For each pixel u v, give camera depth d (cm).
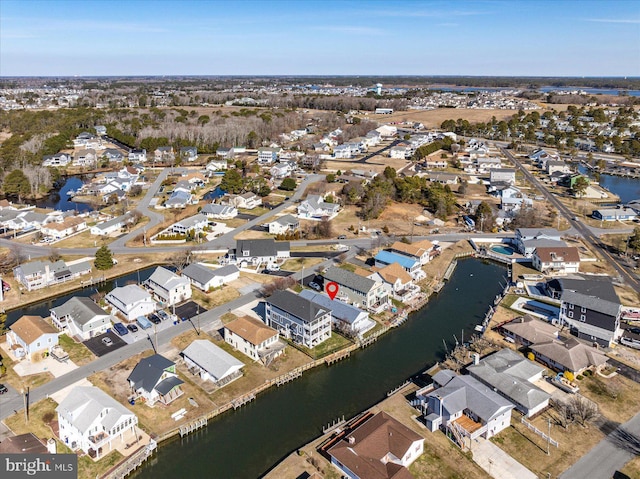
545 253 9350
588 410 5166
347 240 10762
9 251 9962
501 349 6600
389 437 4781
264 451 4975
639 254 9994
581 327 6950
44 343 6450
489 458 4756
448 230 11594
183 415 5328
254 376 6044
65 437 4981
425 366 6438
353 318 7088
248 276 8900
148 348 6581
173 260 9600
